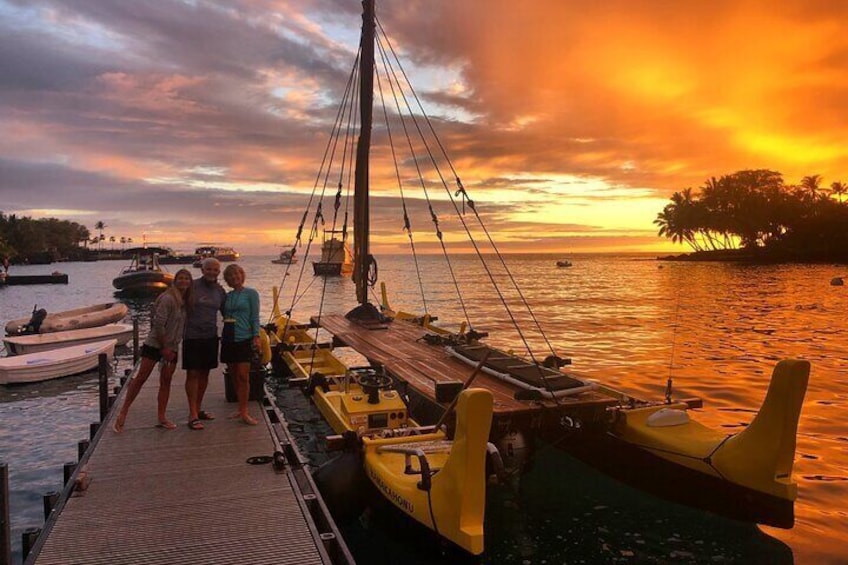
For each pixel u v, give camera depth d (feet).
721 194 356.59
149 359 22.85
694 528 21.36
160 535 14.93
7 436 33.32
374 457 20.52
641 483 24.27
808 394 40.50
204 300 23.08
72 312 83.41
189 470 19.24
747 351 59.52
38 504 24.06
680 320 88.22
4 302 137.59
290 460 20.70
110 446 21.48
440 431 22.16
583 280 219.82
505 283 203.10
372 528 21.81
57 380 47.96
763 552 19.56
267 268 427.33
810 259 320.29
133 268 148.25
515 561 19.11
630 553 19.61
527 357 56.75
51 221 587.68
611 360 55.16
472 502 16.14
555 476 26.21
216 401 28.02
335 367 36.73
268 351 37.73
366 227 49.21
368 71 46.57
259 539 14.79
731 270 258.98
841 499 23.08
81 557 13.84
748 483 20.66
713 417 35.12
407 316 53.31
